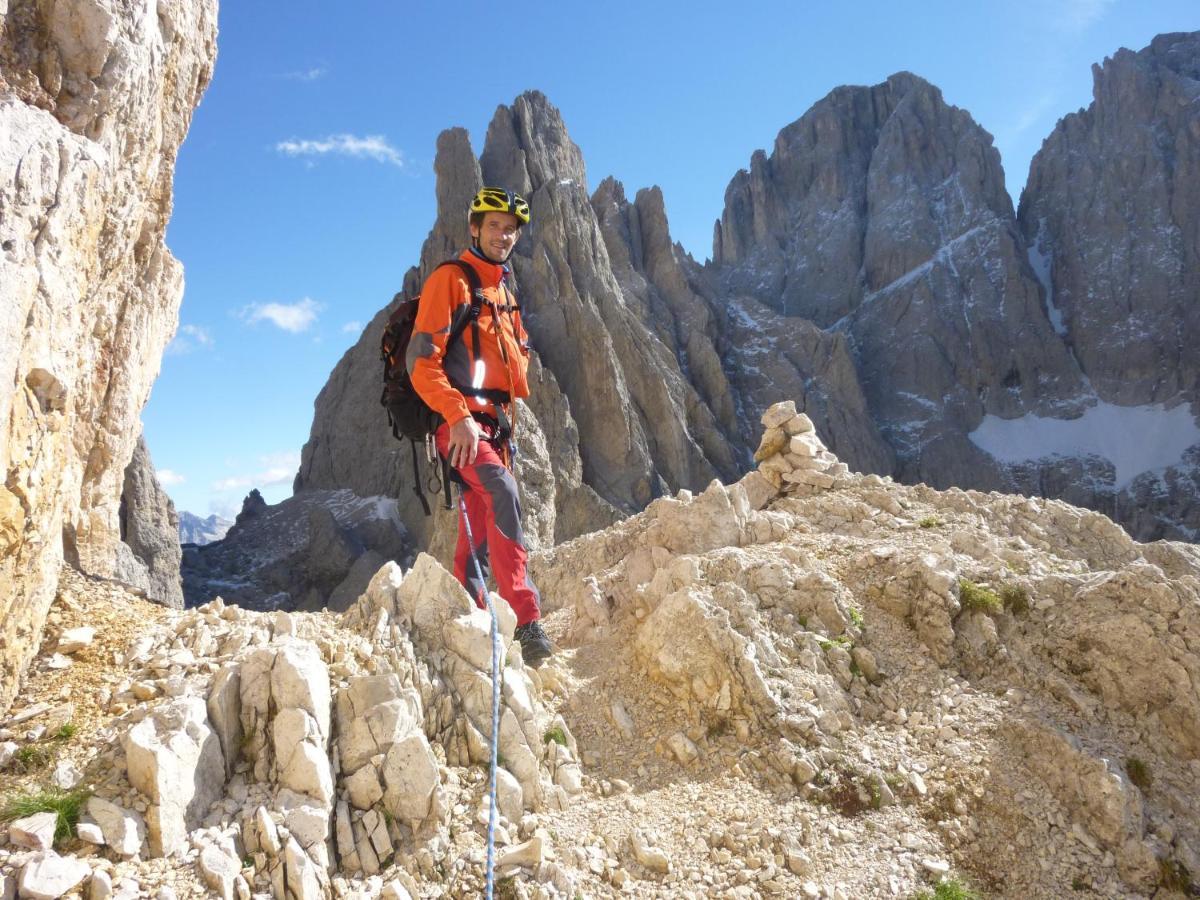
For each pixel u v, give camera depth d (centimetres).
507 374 542
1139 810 489
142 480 4484
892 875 436
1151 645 568
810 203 13362
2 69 426
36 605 450
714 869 420
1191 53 12638
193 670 436
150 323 845
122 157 546
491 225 539
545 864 394
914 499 845
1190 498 9094
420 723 432
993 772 503
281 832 355
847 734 524
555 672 566
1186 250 10844
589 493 5825
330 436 6762
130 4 498
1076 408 10438
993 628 605
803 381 9425
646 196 9856
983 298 11094
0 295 360
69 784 362
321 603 5528
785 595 624
